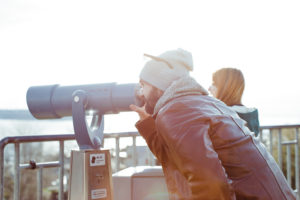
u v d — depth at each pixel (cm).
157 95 154
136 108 164
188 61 156
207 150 122
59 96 200
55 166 257
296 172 414
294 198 147
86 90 199
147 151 275
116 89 194
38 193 250
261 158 139
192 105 135
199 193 121
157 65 152
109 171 191
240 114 228
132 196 190
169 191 143
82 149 194
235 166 134
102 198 187
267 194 133
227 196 119
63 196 262
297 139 412
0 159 228
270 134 388
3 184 229
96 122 212
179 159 125
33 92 205
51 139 251
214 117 134
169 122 131
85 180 183
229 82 242
